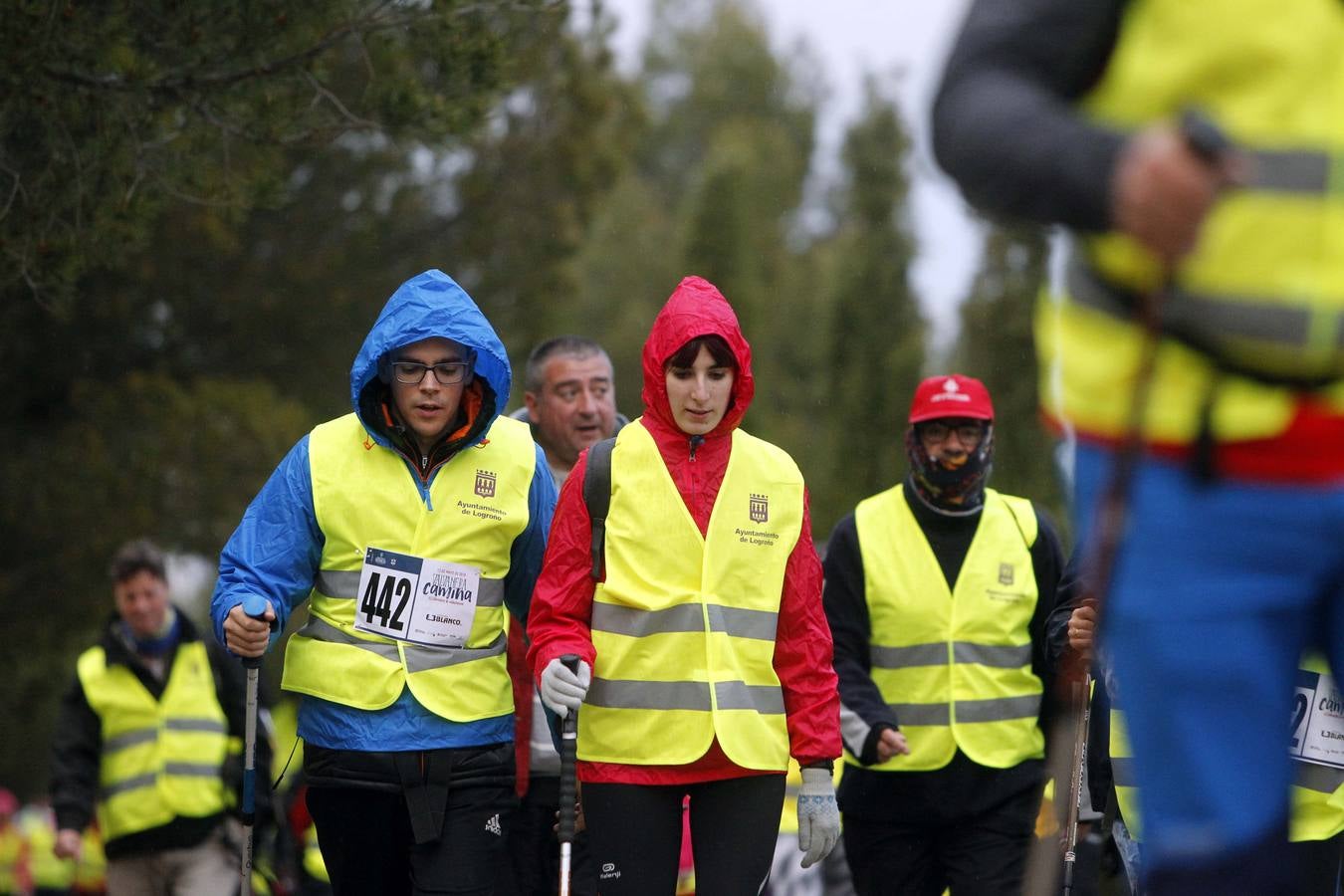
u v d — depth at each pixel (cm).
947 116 494
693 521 1594
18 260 2355
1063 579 1930
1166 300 489
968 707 2012
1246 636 493
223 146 2570
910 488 2056
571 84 4638
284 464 1695
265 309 4347
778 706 1605
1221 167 441
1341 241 488
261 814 2434
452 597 1673
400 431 1684
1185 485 495
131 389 4194
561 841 1527
